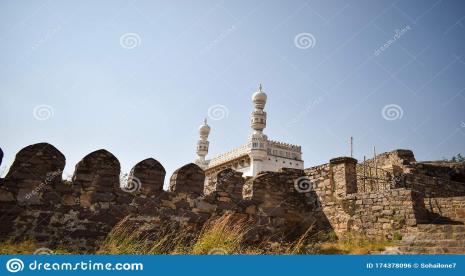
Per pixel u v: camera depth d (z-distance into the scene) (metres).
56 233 7.33
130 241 7.80
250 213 9.78
